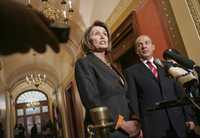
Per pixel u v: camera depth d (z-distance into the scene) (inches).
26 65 588.7
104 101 70.1
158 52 192.4
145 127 102.3
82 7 329.1
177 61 61.6
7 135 505.0
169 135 97.9
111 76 75.7
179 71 53.0
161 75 108.0
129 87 111.9
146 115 104.2
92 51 83.3
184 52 164.7
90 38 83.4
